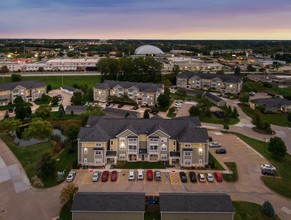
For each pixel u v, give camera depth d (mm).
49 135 86000
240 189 60375
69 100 138500
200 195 49781
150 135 72062
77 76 190000
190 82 168500
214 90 161625
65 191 53531
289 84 181000
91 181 62812
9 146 83375
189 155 69812
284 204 55438
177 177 65125
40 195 58031
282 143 75062
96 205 48062
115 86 134625
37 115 104438
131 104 129375
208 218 47562
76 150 78688
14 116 111875
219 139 89188
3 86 130125
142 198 49500
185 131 71938
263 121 100562
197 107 110375
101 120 76938
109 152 71938
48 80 180750
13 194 58438
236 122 108000
